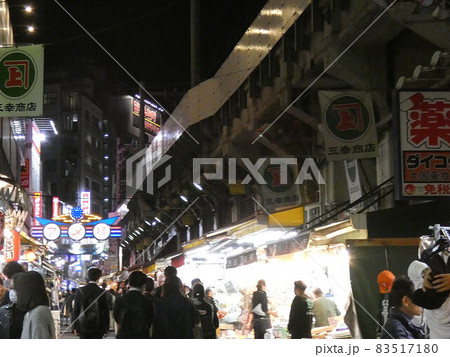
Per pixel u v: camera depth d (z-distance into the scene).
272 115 15.01
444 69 9.55
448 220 7.17
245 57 16.27
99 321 8.61
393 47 11.70
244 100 17.25
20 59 9.60
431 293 4.03
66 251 41.38
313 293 9.93
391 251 7.48
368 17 10.54
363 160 12.43
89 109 90.12
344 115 9.79
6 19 26.86
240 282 15.48
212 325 9.99
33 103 9.55
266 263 12.80
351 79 11.74
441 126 8.01
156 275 27.23
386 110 11.73
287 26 13.13
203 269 18.98
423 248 4.58
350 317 7.45
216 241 16.12
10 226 16.75
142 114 35.81
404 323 4.52
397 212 7.60
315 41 12.48
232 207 23.75
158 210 34.59
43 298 4.79
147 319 7.69
